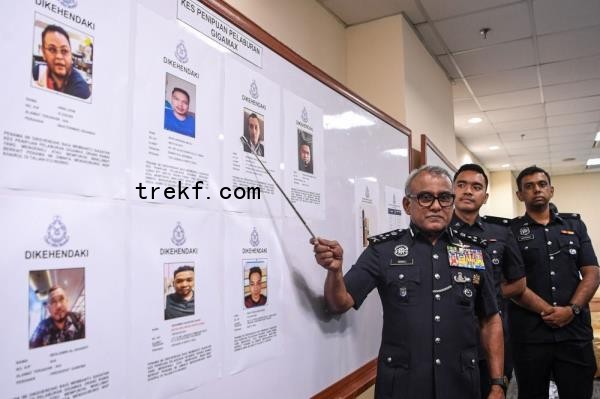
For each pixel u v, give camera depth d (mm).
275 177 1114
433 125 3195
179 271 801
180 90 832
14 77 563
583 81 3947
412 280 1252
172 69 817
